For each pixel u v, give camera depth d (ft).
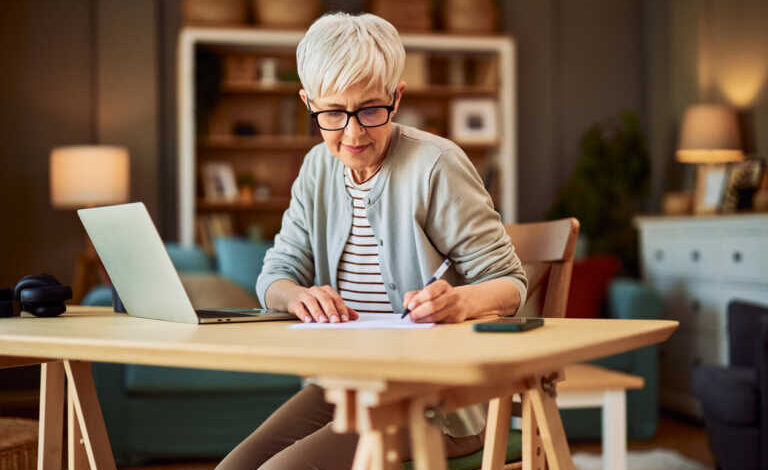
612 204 17.80
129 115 16.80
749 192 13.88
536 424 3.84
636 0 19.36
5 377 11.23
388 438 2.89
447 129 18.57
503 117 17.66
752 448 8.51
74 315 5.09
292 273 5.41
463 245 4.89
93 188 14.76
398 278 5.04
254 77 17.57
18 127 16.55
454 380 2.58
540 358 2.74
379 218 5.02
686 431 12.61
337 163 5.27
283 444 4.76
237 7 16.46
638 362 12.01
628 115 17.79
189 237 16.30
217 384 10.67
